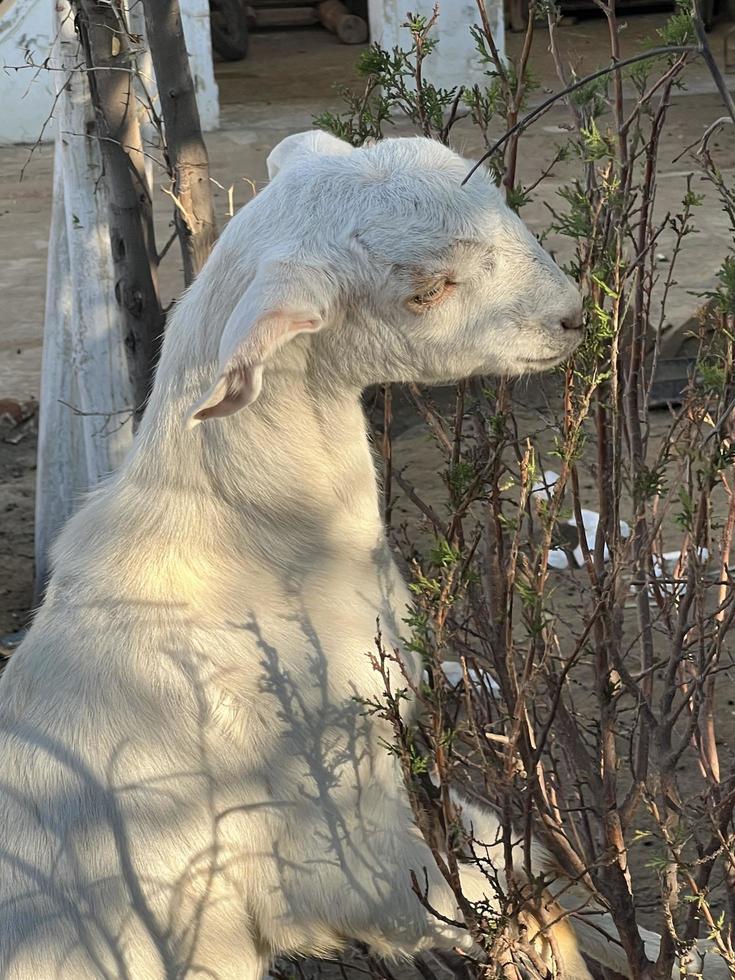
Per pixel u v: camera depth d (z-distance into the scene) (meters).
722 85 0.77
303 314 0.88
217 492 0.96
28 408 2.63
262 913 0.98
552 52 1.00
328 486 0.97
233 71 6.03
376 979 1.10
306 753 0.95
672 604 1.07
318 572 0.97
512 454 1.97
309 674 0.96
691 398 1.05
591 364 0.89
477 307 0.93
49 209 4.11
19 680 0.98
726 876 1.00
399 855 0.96
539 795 0.98
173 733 0.95
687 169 3.87
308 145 1.00
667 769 0.96
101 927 0.94
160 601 0.96
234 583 0.96
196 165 1.29
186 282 1.33
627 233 0.95
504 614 0.91
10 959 0.94
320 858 0.96
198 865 0.95
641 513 1.01
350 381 0.96
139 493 0.98
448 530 0.90
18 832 0.95
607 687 0.93
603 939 1.05
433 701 0.84
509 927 0.89
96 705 0.95
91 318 1.77
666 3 6.49
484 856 0.99
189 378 0.96
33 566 2.22
